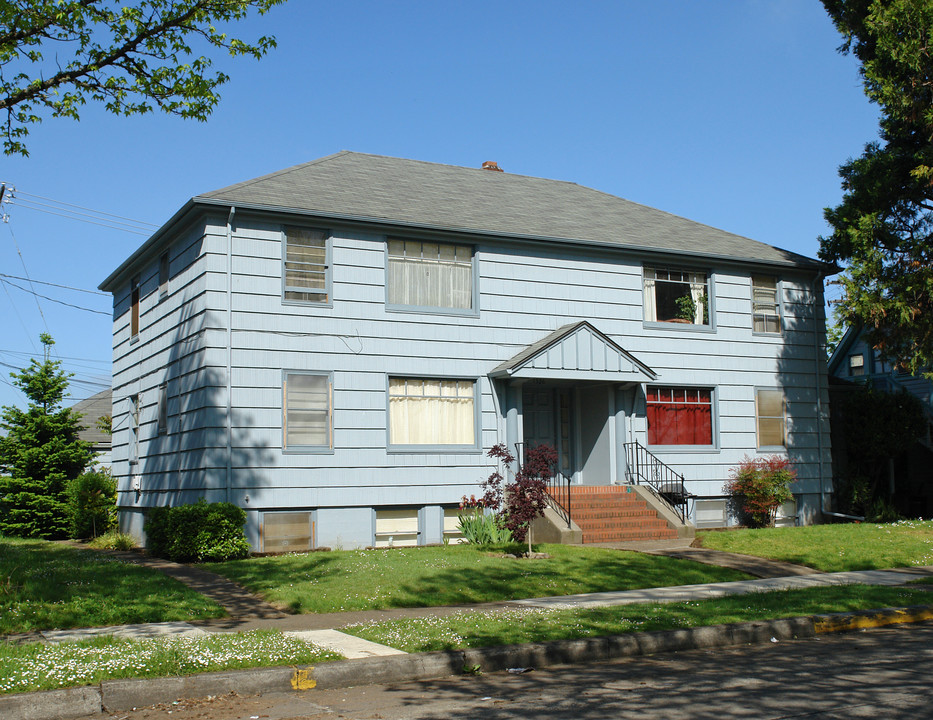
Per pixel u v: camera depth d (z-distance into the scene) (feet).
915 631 35.09
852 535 62.28
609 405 71.51
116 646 28.48
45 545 72.90
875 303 70.38
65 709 23.21
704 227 85.81
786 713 22.26
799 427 80.07
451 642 29.84
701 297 77.71
